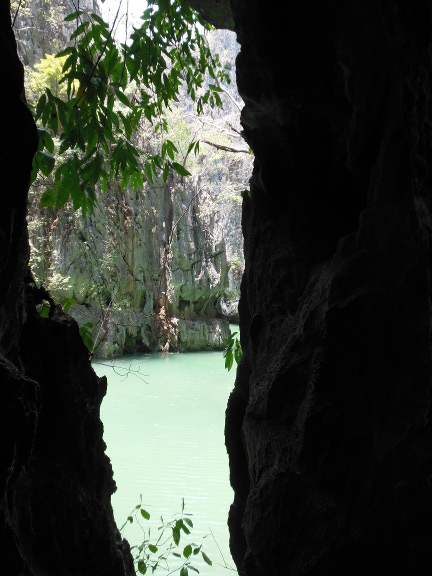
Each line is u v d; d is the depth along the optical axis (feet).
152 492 27.76
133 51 11.16
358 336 8.69
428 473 7.57
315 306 9.70
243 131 13.24
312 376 9.12
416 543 7.57
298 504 8.93
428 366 7.88
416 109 6.13
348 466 8.50
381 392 8.39
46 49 60.49
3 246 6.17
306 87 10.77
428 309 8.09
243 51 11.66
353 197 11.42
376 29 8.96
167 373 67.77
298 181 12.12
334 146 11.32
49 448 8.74
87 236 68.54
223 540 21.86
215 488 28.40
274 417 10.09
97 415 10.00
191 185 91.25
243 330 13.58
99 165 9.82
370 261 9.02
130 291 78.33
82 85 9.79
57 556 8.07
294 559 8.75
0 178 6.15
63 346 9.36
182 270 89.76
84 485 9.14
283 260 11.78
